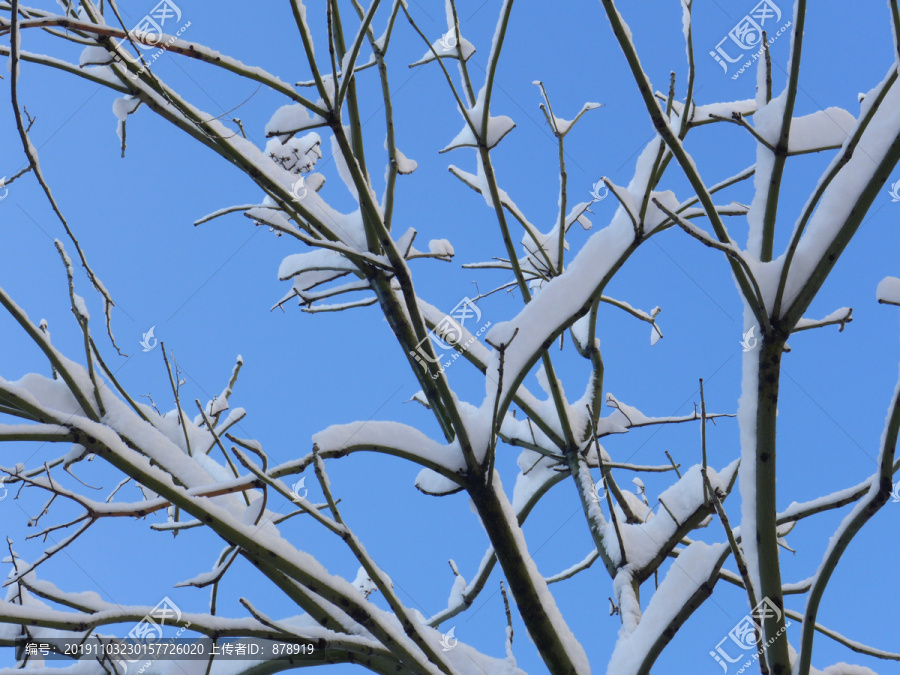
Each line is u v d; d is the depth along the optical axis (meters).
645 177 3.38
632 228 3.38
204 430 4.08
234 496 3.37
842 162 2.64
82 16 3.39
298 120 3.10
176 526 3.46
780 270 2.91
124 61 3.12
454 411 3.30
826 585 2.75
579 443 4.54
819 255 2.91
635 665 3.12
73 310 3.20
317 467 2.89
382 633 2.95
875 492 2.64
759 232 3.08
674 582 3.18
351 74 3.10
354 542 2.87
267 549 2.88
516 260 3.80
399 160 3.63
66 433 2.80
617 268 3.40
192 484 3.20
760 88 3.25
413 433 3.40
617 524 3.71
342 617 3.23
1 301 3.02
